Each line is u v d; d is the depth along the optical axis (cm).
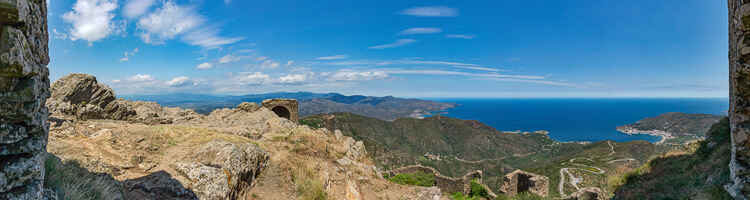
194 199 677
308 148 1475
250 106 2612
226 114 2369
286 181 1073
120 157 771
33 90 327
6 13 277
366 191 1295
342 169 1395
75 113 1191
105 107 1380
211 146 933
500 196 2656
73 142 782
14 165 325
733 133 884
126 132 973
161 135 1041
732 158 919
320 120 8838
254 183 988
